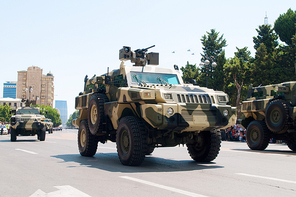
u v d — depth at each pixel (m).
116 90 8.27
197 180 5.34
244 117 14.27
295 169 6.85
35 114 19.88
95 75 10.21
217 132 7.70
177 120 6.57
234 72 38.19
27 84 169.12
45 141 17.58
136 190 4.50
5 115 104.75
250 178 5.60
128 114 7.78
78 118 10.22
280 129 11.45
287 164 7.70
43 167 6.83
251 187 4.80
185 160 8.45
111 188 4.64
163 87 7.07
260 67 36.47
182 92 6.90
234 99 42.81
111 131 8.52
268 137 12.34
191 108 6.73
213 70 47.00
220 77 42.00
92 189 4.57
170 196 4.16
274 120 11.80
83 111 10.01
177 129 6.75
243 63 38.69
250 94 14.37
